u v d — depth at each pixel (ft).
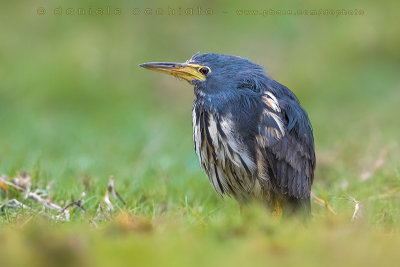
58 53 80.79
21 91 75.92
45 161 45.14
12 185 33.45
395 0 85.87
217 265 19.03
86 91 76.48
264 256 19.69
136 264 19.12
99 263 19.22
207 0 88.84
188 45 84.99
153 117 69.36
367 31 83.76
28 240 20.65
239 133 31.48
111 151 51.29
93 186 35.81
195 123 33.09
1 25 86.17
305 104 76.33
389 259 19.39
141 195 35.01
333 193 36.35
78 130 62.23
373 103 73.87
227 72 32.42
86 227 25.68
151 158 46.24
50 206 31.32
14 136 59.67
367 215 29.14
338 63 81.71
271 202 32.63
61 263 19.17
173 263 19.19
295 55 82.94
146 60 82.28
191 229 25.02
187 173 41.37
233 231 22.81
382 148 46.83
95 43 82.43
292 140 31.99
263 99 31.65
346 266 18.98
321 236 21.66
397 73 80.48
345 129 61.05
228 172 32.30
